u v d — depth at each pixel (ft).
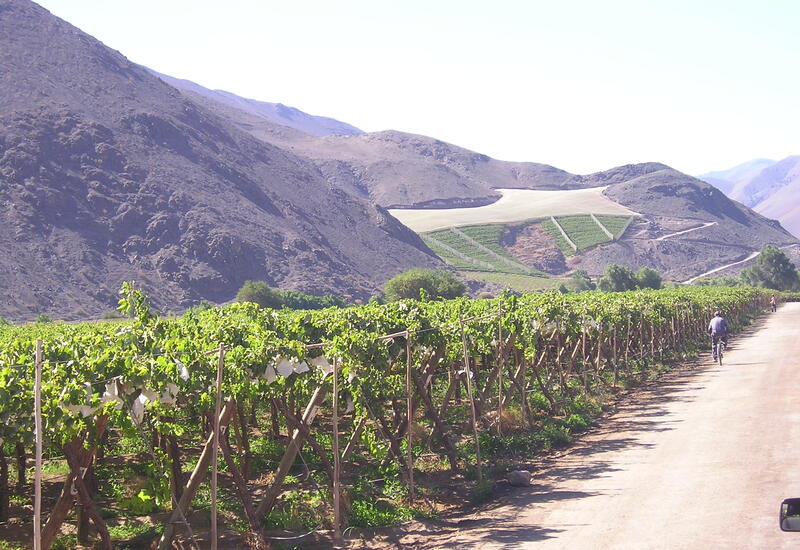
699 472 39.47
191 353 30.50
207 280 400.47
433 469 45.65
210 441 31.68
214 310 58.75
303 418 37.19
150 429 34.58
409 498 39.32
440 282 350.02
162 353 31.09
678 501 34.27
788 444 44.14
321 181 652.48
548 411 63.26
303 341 41.47
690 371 91.97
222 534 33.58
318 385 37.73
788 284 463.01
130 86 604.90
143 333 34.45
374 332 42.75
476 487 40.98
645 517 32.24
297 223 531.09
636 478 39.86
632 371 90.79
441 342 46.83
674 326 116.47
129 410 27.86
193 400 30.89
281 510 36.96
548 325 65.57
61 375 25.91
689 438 49.08
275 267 439.63
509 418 56.90
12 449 42.16
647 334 104.42
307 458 48.14
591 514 33.78
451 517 36.52
